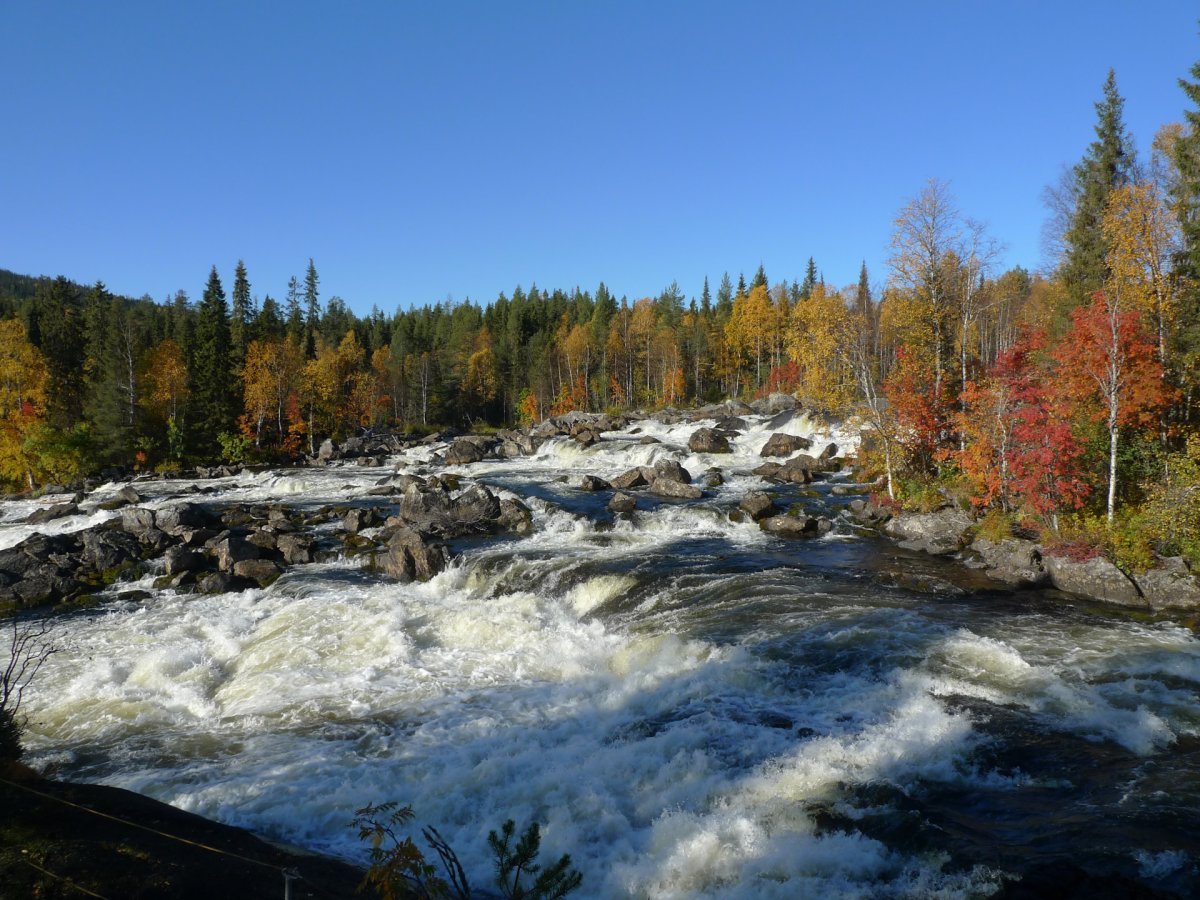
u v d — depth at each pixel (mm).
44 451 53406
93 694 17297
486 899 8695
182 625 22453
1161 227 27703
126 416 62844
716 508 33406
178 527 33219
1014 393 27000
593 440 58188
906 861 8898
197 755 13594
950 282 35062
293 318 124625
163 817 8344
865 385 35250
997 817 9828
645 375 117562
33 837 7426
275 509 37781
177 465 62719
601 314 133875
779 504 34719
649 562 25203
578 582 23781
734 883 8844
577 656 18625
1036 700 13578
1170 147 36312
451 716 14961
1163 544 21812
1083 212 41625
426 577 26578
